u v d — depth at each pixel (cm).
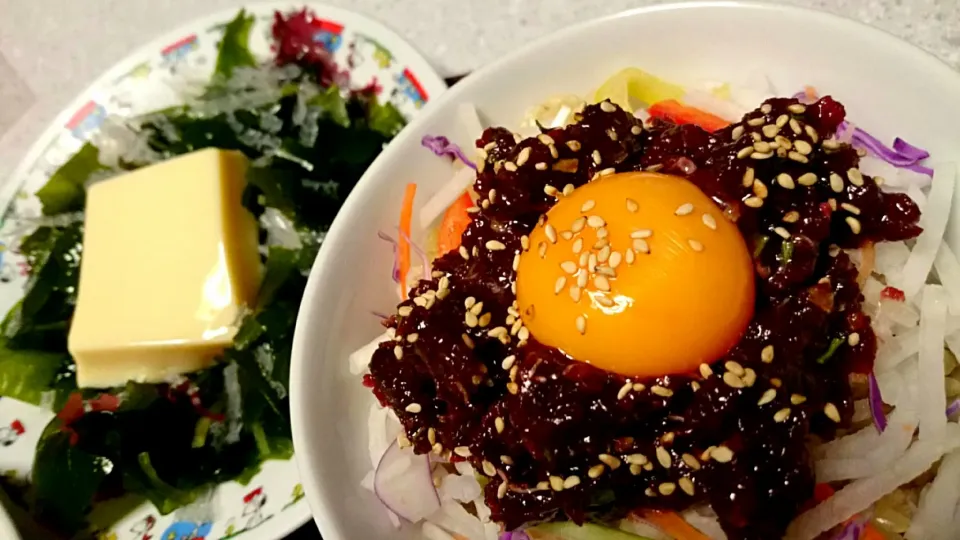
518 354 15
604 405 13
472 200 18
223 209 27
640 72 17
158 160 32
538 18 26
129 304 28
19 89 34
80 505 25
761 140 14
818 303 13
